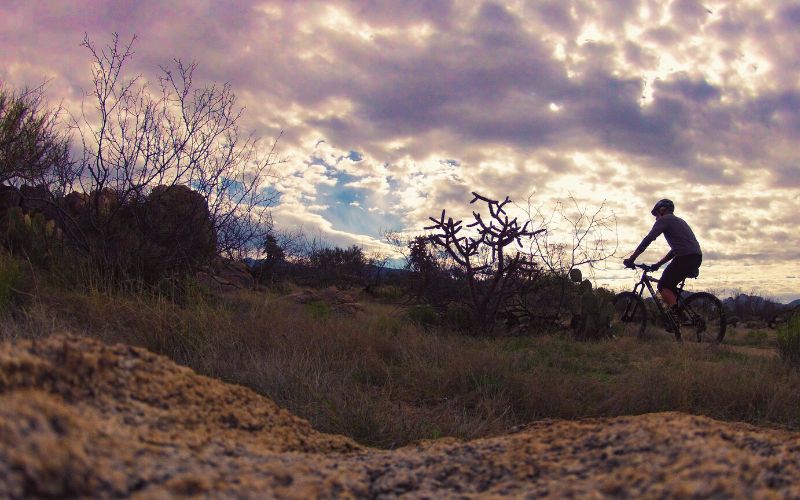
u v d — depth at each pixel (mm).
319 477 1035
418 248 10469
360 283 21438
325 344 5449
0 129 8430
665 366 5840
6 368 996
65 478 710
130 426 1036
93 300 5113
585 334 8672
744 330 13750
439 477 1105
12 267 5250
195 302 6141
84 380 1108
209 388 1342
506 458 1150
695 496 795
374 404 3961
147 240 7574
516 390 4578
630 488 877
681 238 8438
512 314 9812
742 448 1108
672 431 1121
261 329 5391
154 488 789
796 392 4602
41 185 8617
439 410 4254
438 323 9258
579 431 1262
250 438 1245
